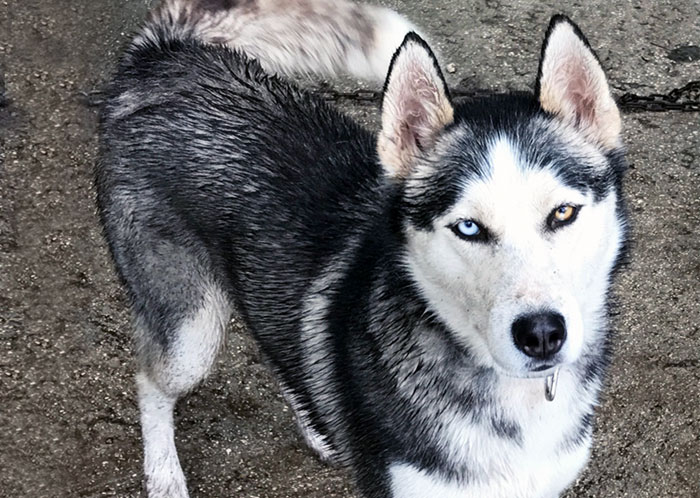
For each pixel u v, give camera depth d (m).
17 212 1.30
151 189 0.97
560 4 1.59
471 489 0.82
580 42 0.77
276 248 0.92
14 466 1.06
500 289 0.71
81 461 1.07
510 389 0.79
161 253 0.98
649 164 1.37
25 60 1.49
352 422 0.86
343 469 1.06
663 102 1.45
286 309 0.92
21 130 1.39
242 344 1.17
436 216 0.75
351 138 0.94
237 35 1.01
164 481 1.04
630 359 1.16
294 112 0.96
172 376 1.01
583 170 0.74
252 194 0.93
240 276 0.95
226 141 0.94
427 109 0.79
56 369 1.15
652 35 1.55
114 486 1.05
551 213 0.72
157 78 0.99
